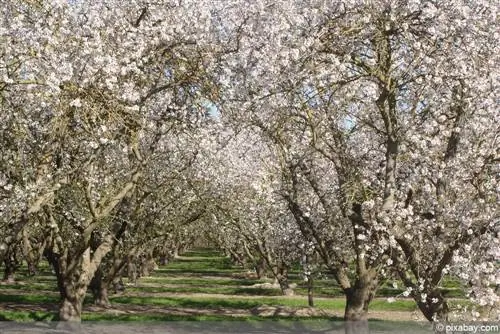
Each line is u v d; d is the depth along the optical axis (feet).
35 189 52.65
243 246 140.97
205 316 78.33
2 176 55.16
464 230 42.32
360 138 60.80
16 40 46.98
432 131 46.01
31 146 57.67
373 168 58.08
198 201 87.30
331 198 61.77
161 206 85.35
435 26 44.27
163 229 88.58
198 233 128.16
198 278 148.66
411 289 42.93
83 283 67.87
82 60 47.32
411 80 46.96
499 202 41.68
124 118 52.39
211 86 55.83
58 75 44.45
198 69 56.80
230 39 55.16
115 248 86.33
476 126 44.16
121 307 88.79
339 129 57.67
